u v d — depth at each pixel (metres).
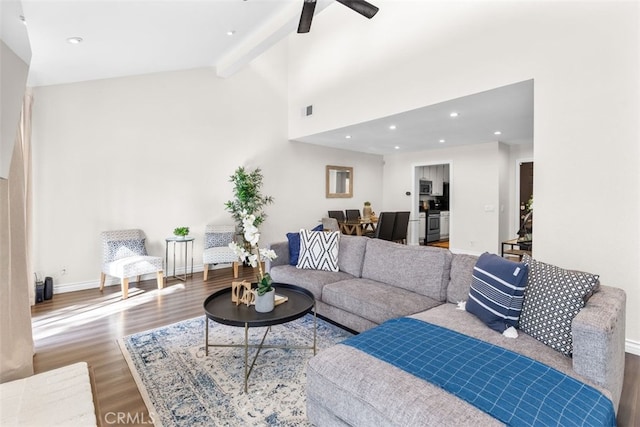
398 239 6.48
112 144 4.17
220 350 2.42
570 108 2.60
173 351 2.40
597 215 2.47
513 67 2.97
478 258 2.20
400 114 4.11
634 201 2.31
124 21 2.80
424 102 3.75
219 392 1.90
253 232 2.19
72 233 3.89
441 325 1.87
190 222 4.89
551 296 1.65
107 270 3.82
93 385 1.33
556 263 2.66
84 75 3.76
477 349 1.53
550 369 1.36
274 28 3.71
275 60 5.91
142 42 3.35
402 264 2.78
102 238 3.92
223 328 2.82
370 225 7.13
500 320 1.79
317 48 5.35
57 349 2.43
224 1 3.03
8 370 1.66
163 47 3.67
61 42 2.86
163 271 4.23
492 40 3.12
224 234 4.91
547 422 1.06
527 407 1.12
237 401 1.82
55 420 1.09
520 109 3.86
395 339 1.65
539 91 2.79
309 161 6.55
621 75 2.35
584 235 2.53
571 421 1.07
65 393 1.25
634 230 2.31
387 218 6.07
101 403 1.79
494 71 3.11
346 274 3.19
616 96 2.38
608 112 2.41
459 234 6.51
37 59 3.05
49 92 3.71
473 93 3.29
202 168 5.01
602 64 2.44
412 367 1.38
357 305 2.51
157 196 4.57
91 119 4.01
